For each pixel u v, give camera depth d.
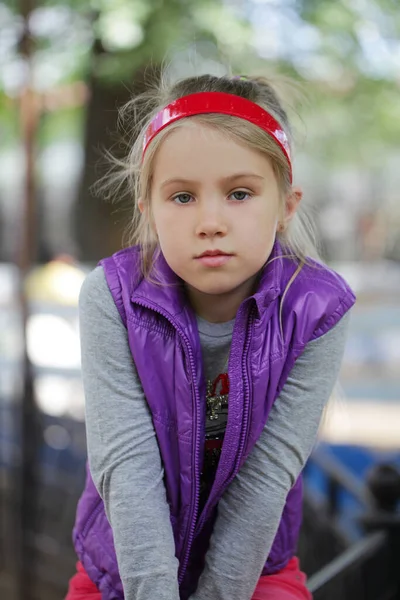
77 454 4.36
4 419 4.43
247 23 4.18
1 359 5.14
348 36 4.41
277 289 1.24
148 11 3.91
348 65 4.51
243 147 1.16
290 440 1.25
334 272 1.35
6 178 10.16
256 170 1.17
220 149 1.15
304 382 1.27
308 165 8.60
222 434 1.32
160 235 1.20
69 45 4.54
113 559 1.31
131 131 1.50
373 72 4.73
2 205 9.64
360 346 6.51
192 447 1.23
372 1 4.43
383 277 8.76
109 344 1.25
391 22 4.50
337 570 2.09
